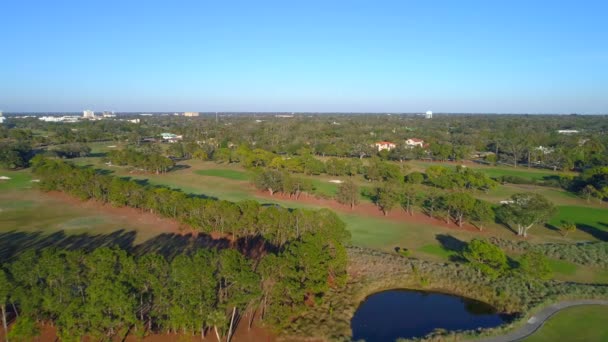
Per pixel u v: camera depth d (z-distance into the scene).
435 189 86.88
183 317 32.38
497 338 37.50
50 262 32.81
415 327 40.97
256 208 59.78
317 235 45.31
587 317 41.12
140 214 75.19
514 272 50.31
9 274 32.81
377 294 48.03
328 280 49.19
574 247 60.66
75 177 84.81
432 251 60.75
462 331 38.88
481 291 47.25
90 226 68.44
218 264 36.03
